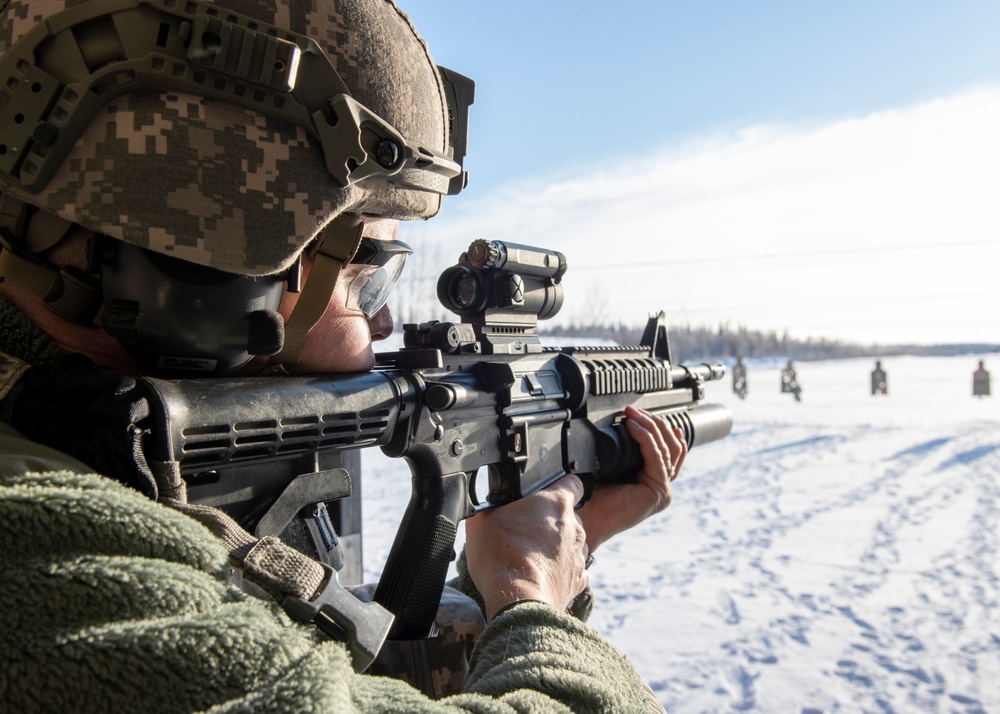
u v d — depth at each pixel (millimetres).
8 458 648
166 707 546
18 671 516
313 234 873
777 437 15586
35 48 753
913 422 18094
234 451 1019
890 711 3973
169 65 768
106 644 540
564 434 2035
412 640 1471
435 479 1561
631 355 2506
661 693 4219
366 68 939
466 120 1448
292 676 593
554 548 1543
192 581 618
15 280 832
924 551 6844
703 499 9500
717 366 3033
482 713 739
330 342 1189
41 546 573
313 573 735
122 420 755
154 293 825
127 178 759
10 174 757
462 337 1682
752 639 4949
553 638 992
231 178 805
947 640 4844
